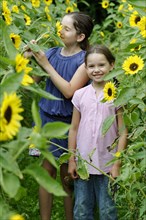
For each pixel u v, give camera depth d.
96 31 7.72
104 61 4.24
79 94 4.32
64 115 4.55
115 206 4.14
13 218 2.35
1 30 3.68
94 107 4.23
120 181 4.10
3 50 4.26
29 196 5.35
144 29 3.78
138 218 3.91
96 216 4.52
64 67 4.61
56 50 4.77
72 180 4.52
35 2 5.72
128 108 4.06
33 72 3.31
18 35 4.40
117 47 6.95
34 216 5.04
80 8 10.83
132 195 3.77
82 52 4.64
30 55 4.31
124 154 3.73
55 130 2.67
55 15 6.74
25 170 2.67
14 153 2.70
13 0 5.21
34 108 2.64
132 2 3.61
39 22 5.55
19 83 2.78
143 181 3.82
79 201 4.27
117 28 7.59
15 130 2.59
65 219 4.95
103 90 4.04
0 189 3.16
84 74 4.51
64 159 3.86
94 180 4.24
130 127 4.26
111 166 4.21
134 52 4.20
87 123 4.23
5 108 2.58
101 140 4.19
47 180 2.62
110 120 3.85
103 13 10.73
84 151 4.22
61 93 4.55
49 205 4.63
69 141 4.36
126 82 4.29
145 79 3.89
